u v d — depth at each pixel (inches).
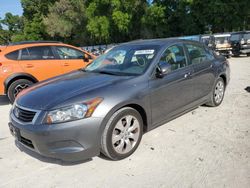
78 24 1807.3
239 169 136.7
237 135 176.1
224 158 148.0
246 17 1298.0
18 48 292.4
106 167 145.7
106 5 1584.6
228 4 1218.0
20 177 140.9
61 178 138.3
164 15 1381.6
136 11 1492.4
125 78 160.4
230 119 204.8
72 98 137.8
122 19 1449.3
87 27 1626.5
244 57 709.9
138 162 148.9
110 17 1556.3
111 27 1553.9
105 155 150.6
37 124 134.4
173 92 179.3
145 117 163.8
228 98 263.0
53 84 163.9
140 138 161.0
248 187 122.3
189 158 150.4
